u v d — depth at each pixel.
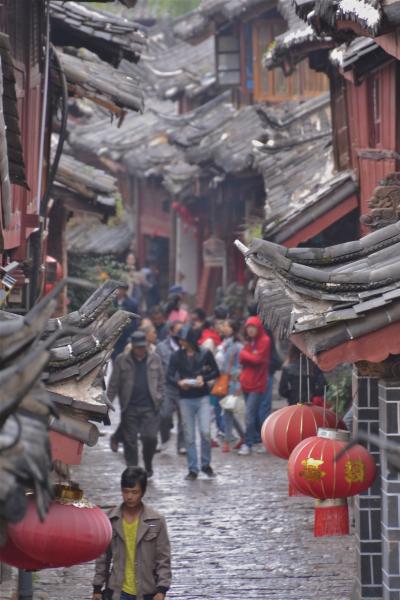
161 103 98.69
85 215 45.28
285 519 29.66
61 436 14.22
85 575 24.84
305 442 17.06
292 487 18.25
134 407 34.06
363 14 19.50
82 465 36.72
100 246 86.88
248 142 58.19
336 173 38.59
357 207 35.41
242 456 38.41
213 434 43.06
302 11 23.72
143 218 100.44
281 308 16.70
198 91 80.31
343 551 26.58
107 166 101.56
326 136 46.00
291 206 36.28
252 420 38.50
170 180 75.31
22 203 24.61
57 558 13.37
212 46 91.31
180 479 34.59
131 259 76.75
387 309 14.98
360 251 17.30
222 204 69.50
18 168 18.41
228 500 31.73
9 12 22.70
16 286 25.16
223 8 60.03
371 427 19.44
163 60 92.81
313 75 61.50
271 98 62.31
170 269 90.06
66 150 94.56
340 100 37.03
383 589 18.05
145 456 34.41
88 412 14.31
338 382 34.03
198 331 34.78
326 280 15.51
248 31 62.16
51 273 37.66
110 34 30.25
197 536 27.94
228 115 66.38
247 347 38.50
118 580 18.47
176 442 41.62
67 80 29.08
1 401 8.01
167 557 18.52
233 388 40.12
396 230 17.41
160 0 116.94
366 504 19.61
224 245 68.00
